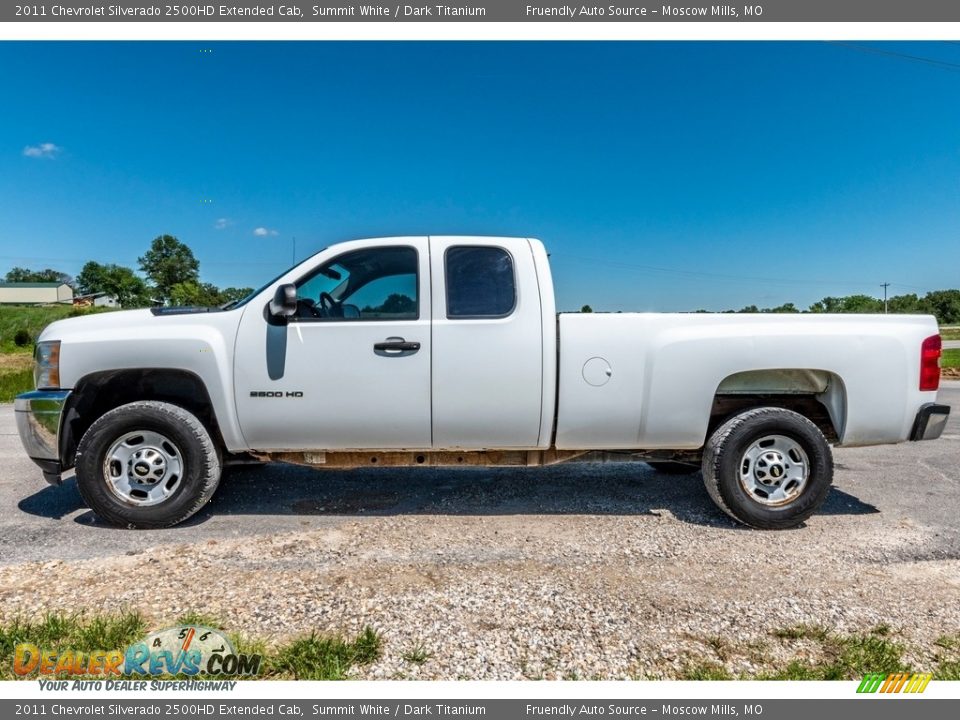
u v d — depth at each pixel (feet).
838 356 12.62
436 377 12.42
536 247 12.94
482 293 12.69
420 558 11.23
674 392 12.65
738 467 12.80
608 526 13.15
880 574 10.59
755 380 13.30
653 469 18.19
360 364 12.43
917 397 12.78
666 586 10.05
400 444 12.88
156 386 13.71
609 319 12.67
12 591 9.63
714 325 12.79
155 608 9.09
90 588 9.77
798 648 8.14
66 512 13.89
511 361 12.46
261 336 12.50
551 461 13.61
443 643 8.19
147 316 12.87
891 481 16.90
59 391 12.59
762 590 9.91
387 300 12.82
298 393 12.47
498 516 13.82
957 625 8.76
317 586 9.94
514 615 8.98
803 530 12.92
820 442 12.67
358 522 13.34
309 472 17.62
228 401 12.53
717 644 8.23
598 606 9.30
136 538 12.21
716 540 12.30
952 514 14.01
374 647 8.01
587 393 12.59
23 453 20.56
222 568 10.65
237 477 16.97
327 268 12.93
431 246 12.81
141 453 12.69
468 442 12.86
